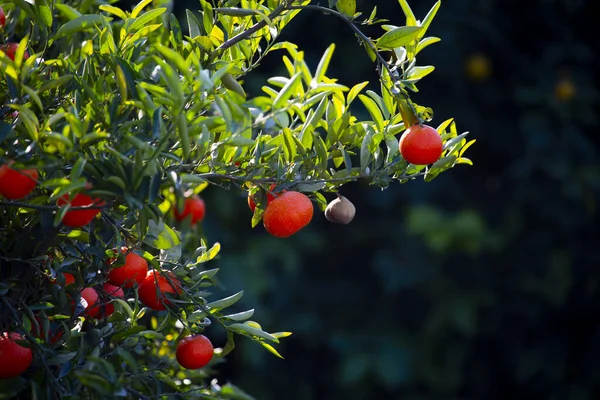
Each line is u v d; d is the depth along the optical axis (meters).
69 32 3.20
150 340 3.39
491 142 7.60
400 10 6.53
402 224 7.45
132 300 3.31
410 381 7.36
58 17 3.38
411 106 3.23
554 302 7.36
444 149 3.30
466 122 7.32
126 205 3.18
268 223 3.21
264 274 6.71
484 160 7.84
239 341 6.89
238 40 3.26
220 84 3.27
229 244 6.83
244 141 3.13
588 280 7.52
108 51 3.24
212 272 3.31
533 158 7.09
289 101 3.24
